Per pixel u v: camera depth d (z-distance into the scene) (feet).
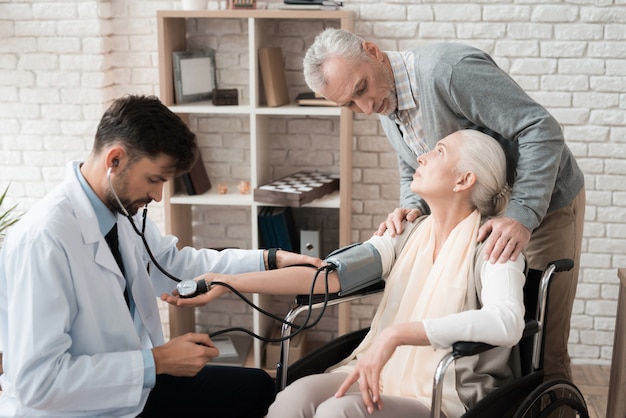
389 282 6.79
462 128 7.01
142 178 5.65
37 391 5.38
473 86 6.61
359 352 6.85
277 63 10.46
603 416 9.69
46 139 11.05
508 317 5.74
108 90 11.02
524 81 10.55
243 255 7.16
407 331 5.74
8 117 11.02
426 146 7.41
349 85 6.84
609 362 11.20
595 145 10.62
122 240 6.17
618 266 10.91
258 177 10.50
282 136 11.21
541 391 6.21
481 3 10.37
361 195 11.12
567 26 10.32
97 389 5.51
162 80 10.16
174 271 7.15
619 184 10.69
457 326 5.69
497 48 10.47
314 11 9.87
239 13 9.85
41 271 5.43
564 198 7.29
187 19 10.94
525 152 6.59
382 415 5.85
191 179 10.58
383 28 10.53
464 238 6.44
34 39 10.73
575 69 10.43
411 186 6.63
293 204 10.08
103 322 5.84
